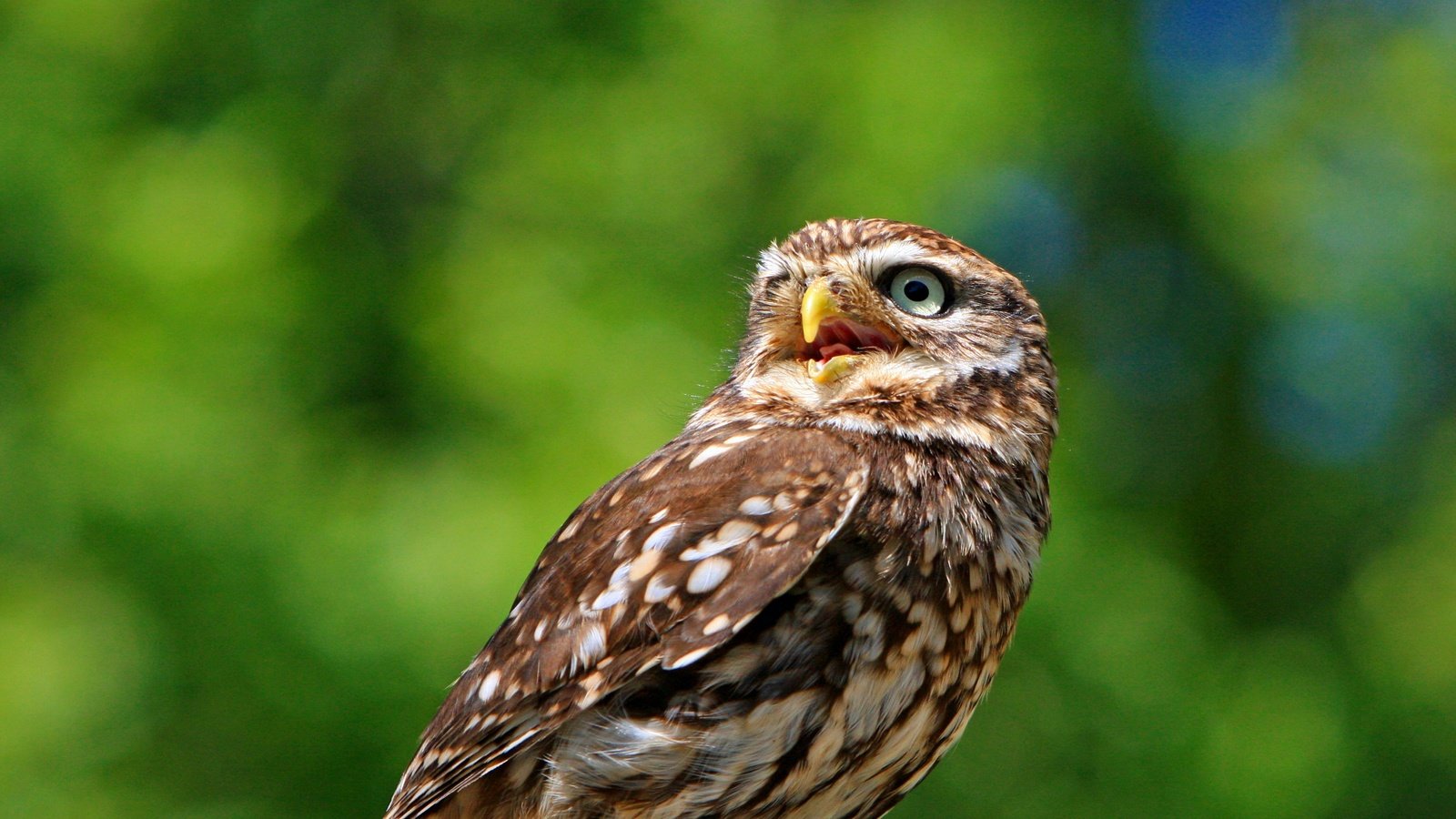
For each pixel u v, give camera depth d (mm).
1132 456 17828
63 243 13266
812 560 5582
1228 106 17812
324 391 13516
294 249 13758
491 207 14250
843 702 5594
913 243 6504
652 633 5605
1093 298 18906
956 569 5809
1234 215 17391
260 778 12125
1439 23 18859
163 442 11828
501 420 12461
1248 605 18594
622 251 13727
